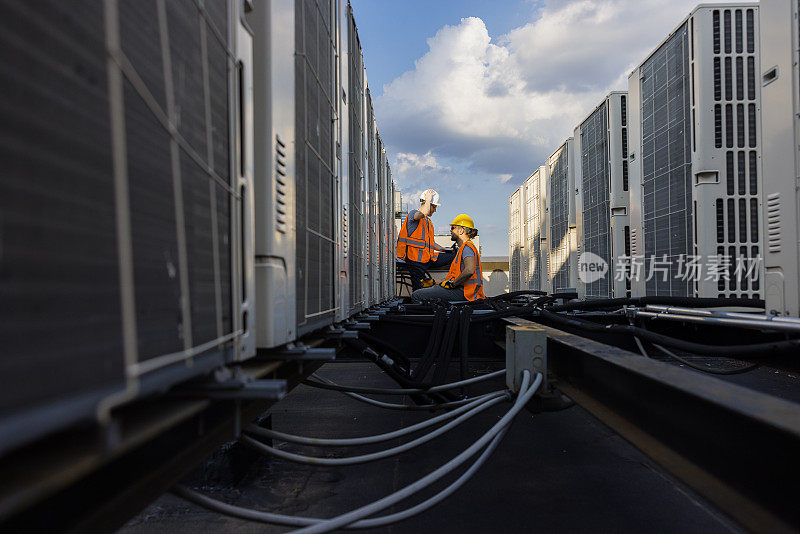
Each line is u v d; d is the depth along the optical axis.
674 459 1.24
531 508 2.72
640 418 1.44
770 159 2.38
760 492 0.93
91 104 0.64
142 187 0.77
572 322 3.38
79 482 0.82
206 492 2.96
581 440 3.91
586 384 1.92
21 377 0.51
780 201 2.31
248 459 3.22
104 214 0.67
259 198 1.41
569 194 9.02
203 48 1.06
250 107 1.35
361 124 3.88
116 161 0.70
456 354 3.92
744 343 2.90
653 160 5.27
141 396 0.75
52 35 0.57
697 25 4.39
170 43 0.89
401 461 3.51
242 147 1.30
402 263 9.13
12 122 0.50
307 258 1.85
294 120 1.65
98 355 0.64
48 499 0.74
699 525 2.52
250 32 1.37
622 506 2.74
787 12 2.24
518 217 14.66
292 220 1.61
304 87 1.83
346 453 3.65
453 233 7.30
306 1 1.89
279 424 4.44
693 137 4.46
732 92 4.33
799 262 2.19
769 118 2.40
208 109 1.08
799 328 1.98
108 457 0.67
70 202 0.59
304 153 1.81
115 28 0.70
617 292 6.71
